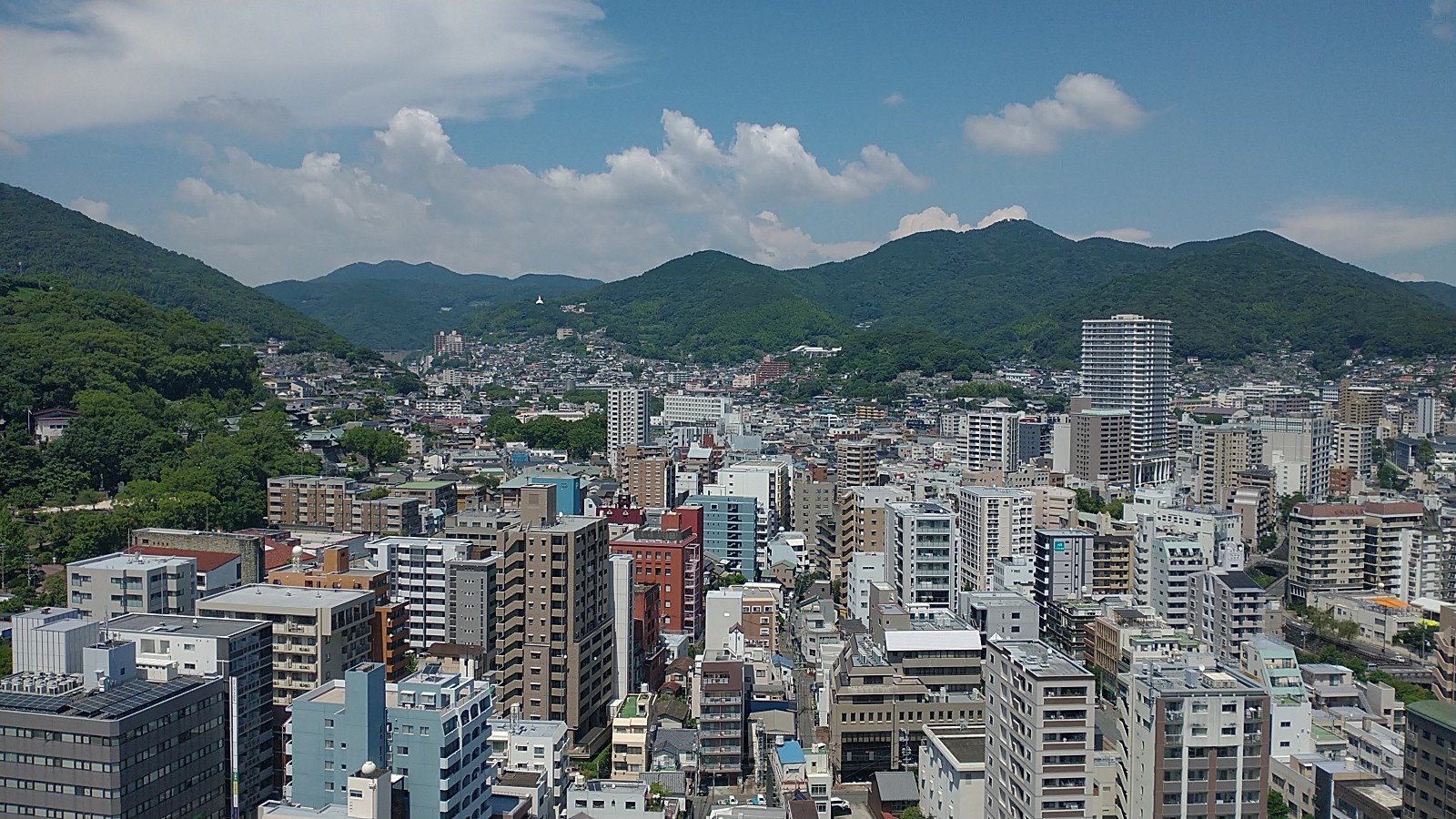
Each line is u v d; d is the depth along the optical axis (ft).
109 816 601.62
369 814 565.53
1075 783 653.30
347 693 600.39
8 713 608.19
